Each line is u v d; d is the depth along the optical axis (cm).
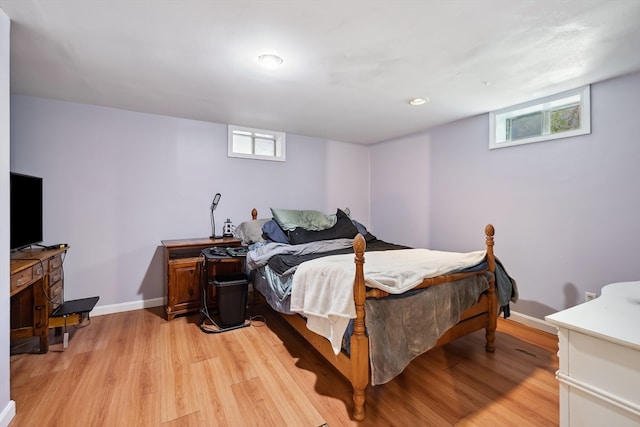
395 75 217
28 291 215
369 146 467
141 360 209
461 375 193
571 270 246
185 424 149
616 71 211
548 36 167
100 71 213
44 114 268
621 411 76
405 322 168
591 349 82
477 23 155
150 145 314
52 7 143
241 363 207
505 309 242
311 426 148
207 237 343
